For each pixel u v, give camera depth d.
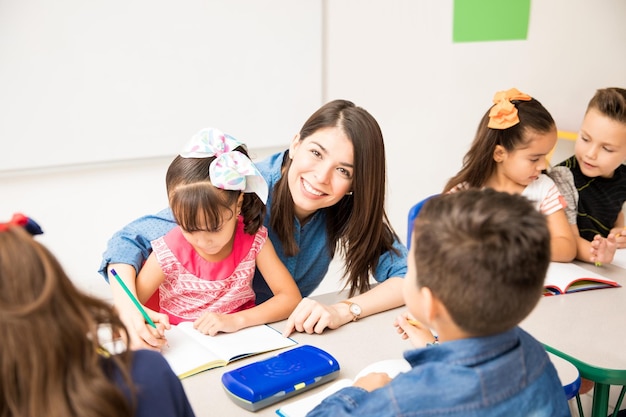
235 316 1.27
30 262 0.60
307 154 1.34
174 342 1.19
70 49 2.23
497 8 3.02
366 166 1.33
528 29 3.10
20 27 2.13
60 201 2.35
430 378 0.76
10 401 0.59
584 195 2.00
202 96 2.49
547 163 2.05
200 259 1.34
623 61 3.15
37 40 2.17
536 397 0.77
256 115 2.62
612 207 2.04
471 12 2.98
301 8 2.60
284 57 2.62
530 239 0.75
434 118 3.06
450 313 0.78
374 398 0.77
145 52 2.35
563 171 1.95
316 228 1.52
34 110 2.22
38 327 0.58
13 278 0.59
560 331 1.29
